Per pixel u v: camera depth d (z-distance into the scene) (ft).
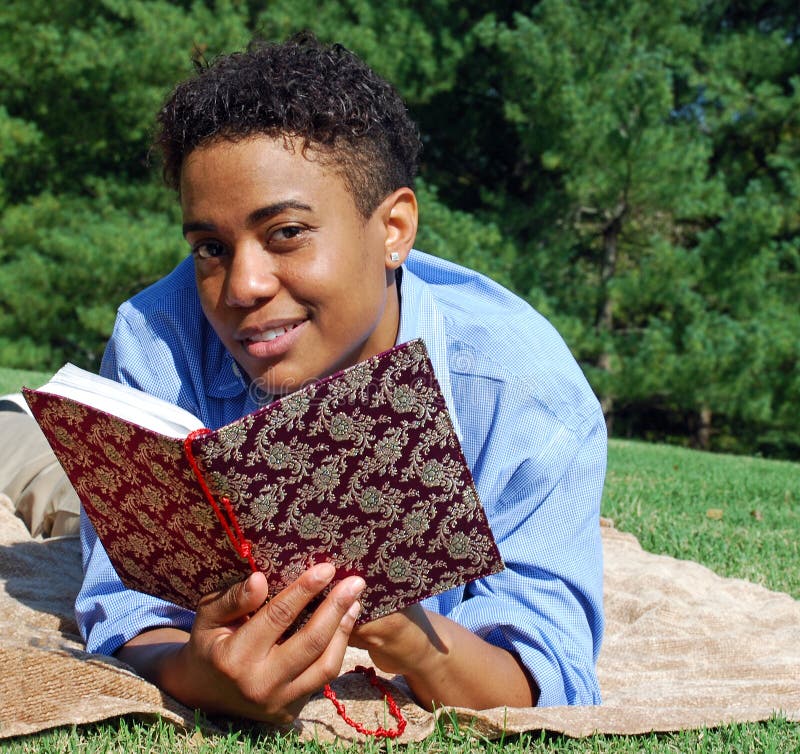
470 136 66.03
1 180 66.08
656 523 18.93
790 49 62.08
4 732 6.97
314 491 6.26
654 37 59.41
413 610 7.16
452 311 8.71
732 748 7.68
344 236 7.10
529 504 8.29
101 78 63.00
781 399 56.85
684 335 55.31
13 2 63.87
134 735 7.16
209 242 7.05
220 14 61.41
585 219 64.18
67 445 6.81
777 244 59.47
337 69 7.24
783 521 20.94
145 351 8.64
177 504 6.33
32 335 66.64
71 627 9.73
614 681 10.05
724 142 65.36
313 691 6.73
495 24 62.69
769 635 11.71
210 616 6.70
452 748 7.27
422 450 6.31
